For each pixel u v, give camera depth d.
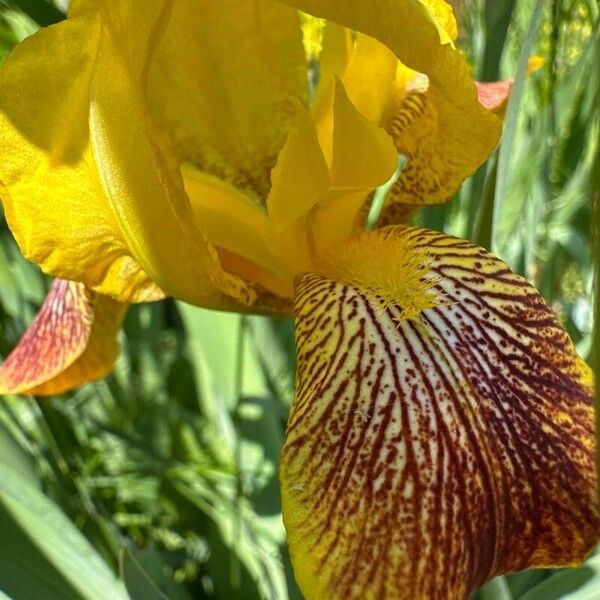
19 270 0.21
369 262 0.12
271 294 0.13
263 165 0.14
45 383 0.15
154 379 0.24
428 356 0.11
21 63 0.11
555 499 0.10
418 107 0.13
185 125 0.14
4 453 0.14
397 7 0.10
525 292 0.12
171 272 0.12
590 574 0.12
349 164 0.12
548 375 0.11
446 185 0.13
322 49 0.14
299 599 0.14
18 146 0.11
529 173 0.21
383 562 0.09
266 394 0.19
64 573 0.14
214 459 0.21
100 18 0.11
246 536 0.18
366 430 0.10
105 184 0.12
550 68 0.19
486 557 0.10
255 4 0.14
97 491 0.20
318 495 0.10
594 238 0.08
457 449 0.10
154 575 0.16
